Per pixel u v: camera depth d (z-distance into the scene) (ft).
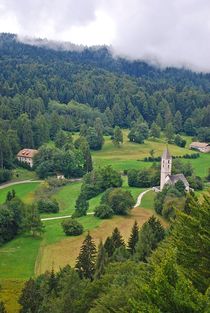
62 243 291.99
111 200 343.67
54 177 515.09
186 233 85.87
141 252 196.24
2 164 526.16
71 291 143.13
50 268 256.11
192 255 82.89
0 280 237.25
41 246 294.66
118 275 131.44
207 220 85.15
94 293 138.31
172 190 357.61
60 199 442.50
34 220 313.94
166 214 324.39
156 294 57.26
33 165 548.72
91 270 207.10
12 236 315.58
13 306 196.44
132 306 59.72
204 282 75.61
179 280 57.57
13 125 625.41
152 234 203.10
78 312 136.56
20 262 268.82
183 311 55.62
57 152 534.37
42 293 180.45
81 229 307.37
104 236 299.38
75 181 521.65
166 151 422.82
